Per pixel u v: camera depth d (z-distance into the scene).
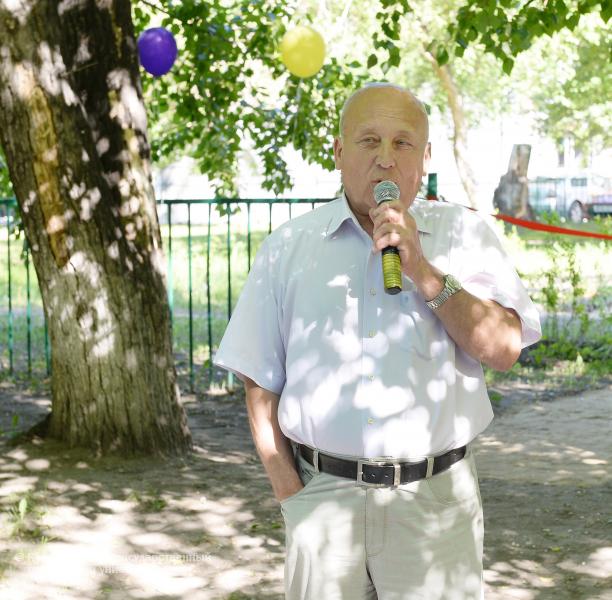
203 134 11.48
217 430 7.40
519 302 2.36
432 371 2.33
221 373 9.58
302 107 10.23
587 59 26.19
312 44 6.82
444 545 2.35
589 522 5.12
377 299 2.33
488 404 2.44
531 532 5.01
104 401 6.17
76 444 6.20
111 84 6.27
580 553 4.70
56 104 5.88
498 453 6.67
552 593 4.25
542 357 10.12
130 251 6.22
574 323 11.40
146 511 5.26
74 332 6.14
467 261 2.38
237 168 12.10
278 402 2.54
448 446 2.34
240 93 10.52
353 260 2.37
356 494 2.34
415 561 2.34
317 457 2.38
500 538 4.93
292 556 2.44
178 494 5.54
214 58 9.26
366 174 2.32
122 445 6.17
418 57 25.69
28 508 5.22
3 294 14.84
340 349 2.34
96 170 6.05
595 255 15.20
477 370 2.40
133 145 6.32
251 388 2.55
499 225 15.88
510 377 9.34
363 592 2.40
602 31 22.09
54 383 6.33
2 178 9.98
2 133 5.98
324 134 10.30
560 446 6.80
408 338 2.32
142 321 6.22
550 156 40.72
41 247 6.10
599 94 27.11
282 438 2.52
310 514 2.38
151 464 6.05
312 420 2.35
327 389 2.34
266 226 28.25
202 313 13.23
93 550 4.71
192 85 9.65
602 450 6.64
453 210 2.44
